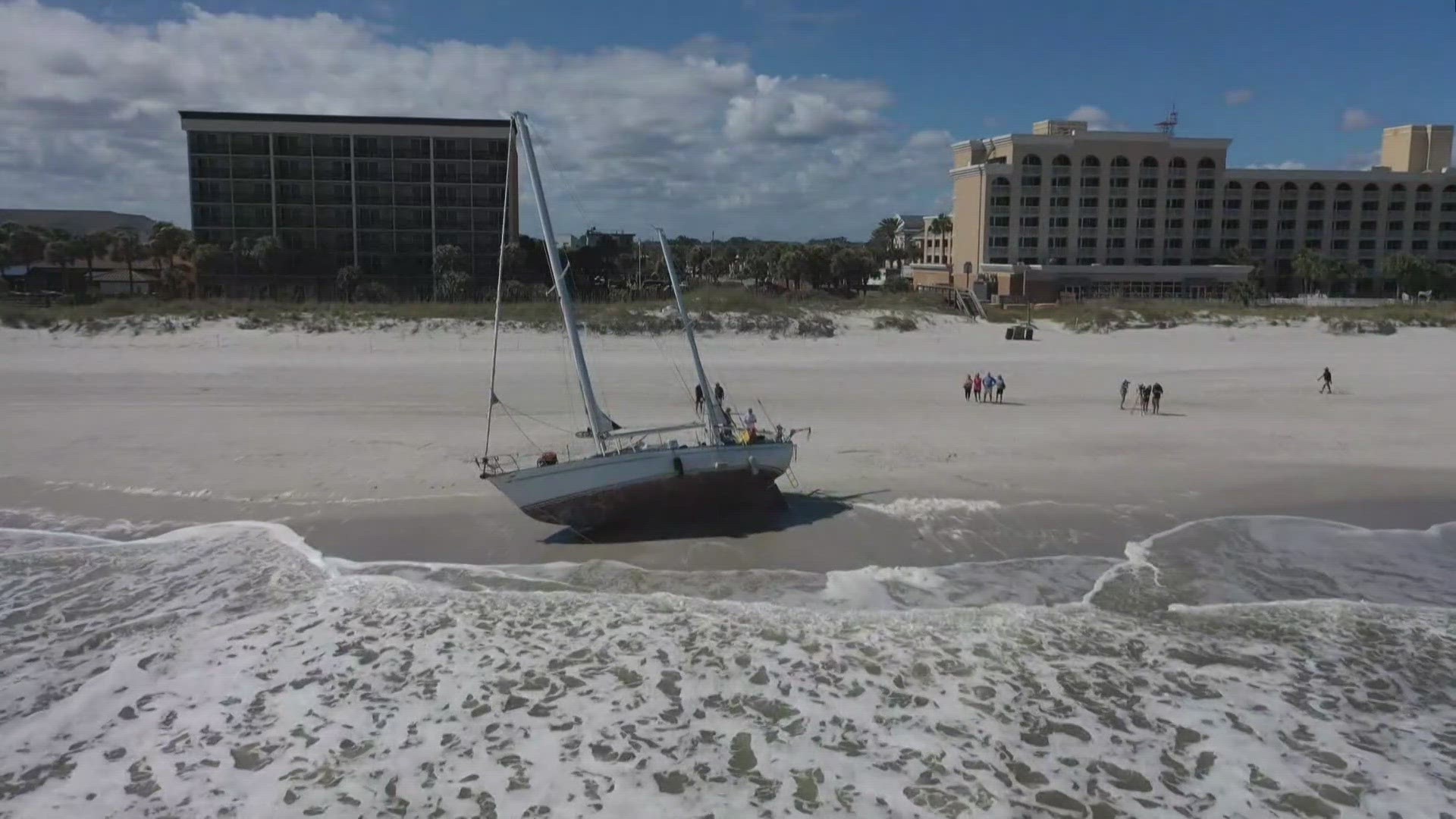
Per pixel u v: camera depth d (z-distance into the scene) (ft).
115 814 39.58
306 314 194.80
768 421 117.19
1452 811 40.75
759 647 55.36
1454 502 86.12
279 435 105.29
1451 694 50.80
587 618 59.26
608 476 74.08
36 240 298.56
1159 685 51.42
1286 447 106.63
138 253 297.33
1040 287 340.39
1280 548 73.56
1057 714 48.29
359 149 286.87
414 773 42.68
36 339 175.83
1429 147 400.67
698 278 448.24
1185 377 165.48
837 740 45.65
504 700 49.06
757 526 77.41
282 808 40.11
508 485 72.74
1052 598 63.36
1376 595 64.59
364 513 78.79
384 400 129.70
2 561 67.62
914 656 54.39
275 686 50.26
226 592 62.85
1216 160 365.20
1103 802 41.06
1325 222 382.42
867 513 80.59
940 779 42.55
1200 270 350.23
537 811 40.01
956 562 69.77
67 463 92.17
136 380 145.18
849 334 208.33
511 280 279.28
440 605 61.05
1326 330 227.81
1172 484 90.38
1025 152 352.28
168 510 79.00
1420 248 387.75
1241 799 41.42
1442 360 191.31
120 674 51.42
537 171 78.23
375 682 50.78
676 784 41.93
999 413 127.24
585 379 78.28
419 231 290.35
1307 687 51.34
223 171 283.59
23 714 47.29
